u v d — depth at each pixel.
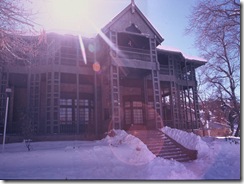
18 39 10.78
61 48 20.59
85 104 21.14
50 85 18.98
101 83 21.05
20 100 19.77
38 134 17.86
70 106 20.47
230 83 25.55
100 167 9.88
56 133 18.22
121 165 10.35
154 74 19.70
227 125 36.47
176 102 23.70
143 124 22.41
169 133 16.09
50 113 18.42
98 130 20.25
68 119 20.06
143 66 19.38
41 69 19.41
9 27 10.25
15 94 19.72
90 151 11.75
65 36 20.06
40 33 11.02
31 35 11.55
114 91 17.92
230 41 18.05
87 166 9.96
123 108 22.73
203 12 15.70
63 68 19.77
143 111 22.56
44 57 19.34
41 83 20.33
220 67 25.05
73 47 20.86
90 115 21.05
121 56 18.92
